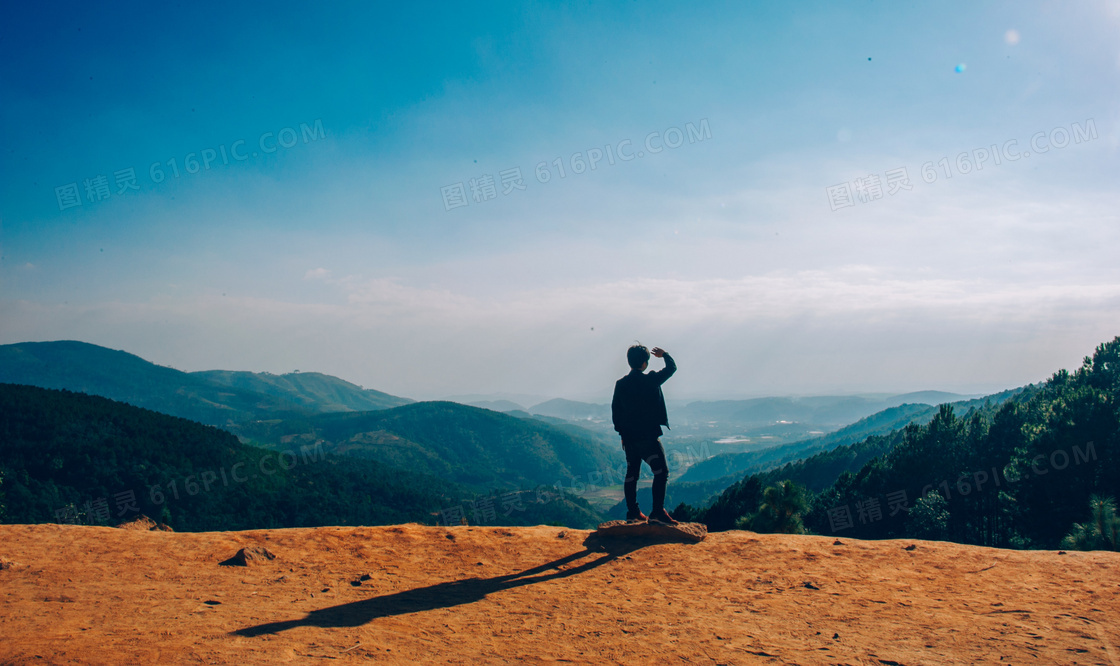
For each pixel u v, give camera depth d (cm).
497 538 657
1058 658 319
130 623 371
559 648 348
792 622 395
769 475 14012
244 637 344
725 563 551
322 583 494
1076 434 3241
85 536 609
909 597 441
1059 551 556
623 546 621
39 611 393
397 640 352
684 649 346
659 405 671
